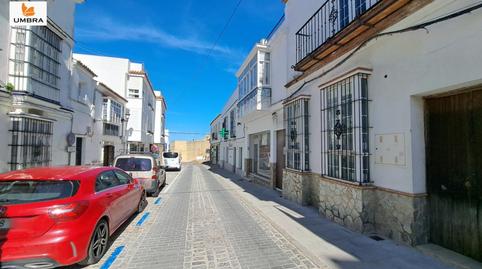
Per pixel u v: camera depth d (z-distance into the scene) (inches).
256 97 477.4
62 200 144.1
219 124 1374.3
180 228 230.7
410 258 158.9
